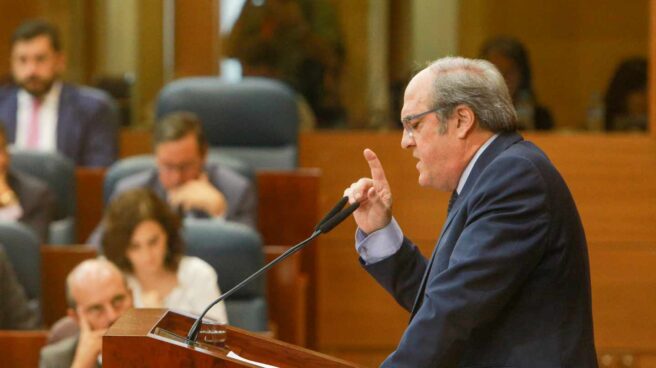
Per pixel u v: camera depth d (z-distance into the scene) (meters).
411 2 11.14
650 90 10.86
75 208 10.15
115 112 10.95
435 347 4.17
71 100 10.81
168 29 11.34
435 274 4.43
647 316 10.51
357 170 10.68
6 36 12.09
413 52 11.16
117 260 7.19
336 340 10.57
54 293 8.72
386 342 10.56
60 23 11.56
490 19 11.24
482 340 4.35
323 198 10.70
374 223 4.96
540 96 11.18
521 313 4.32
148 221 7.17
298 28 11.10
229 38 11.25
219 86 10.32
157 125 9.17
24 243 8.32
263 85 10.37
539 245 4.26
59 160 9.98
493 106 4.48
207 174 9.40
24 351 7.17
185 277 7.28
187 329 4.35
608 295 10.53
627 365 10.50
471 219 4.34
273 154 10.30
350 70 11.09
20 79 10.70
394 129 10.95
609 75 11.14
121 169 9.40
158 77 11.38
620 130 10.98
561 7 11.18
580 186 10.56
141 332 3.94
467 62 4.57
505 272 4.20
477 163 4.48
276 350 4.29
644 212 10.54
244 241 7.89
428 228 10.49
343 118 11.04
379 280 5.02
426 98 4.51
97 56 11.48
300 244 4.61
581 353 4.32
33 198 9.55
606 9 11.13
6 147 9.48
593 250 10.55
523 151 4.42
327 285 10.54
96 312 6.53
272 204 9.91
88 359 6.47
